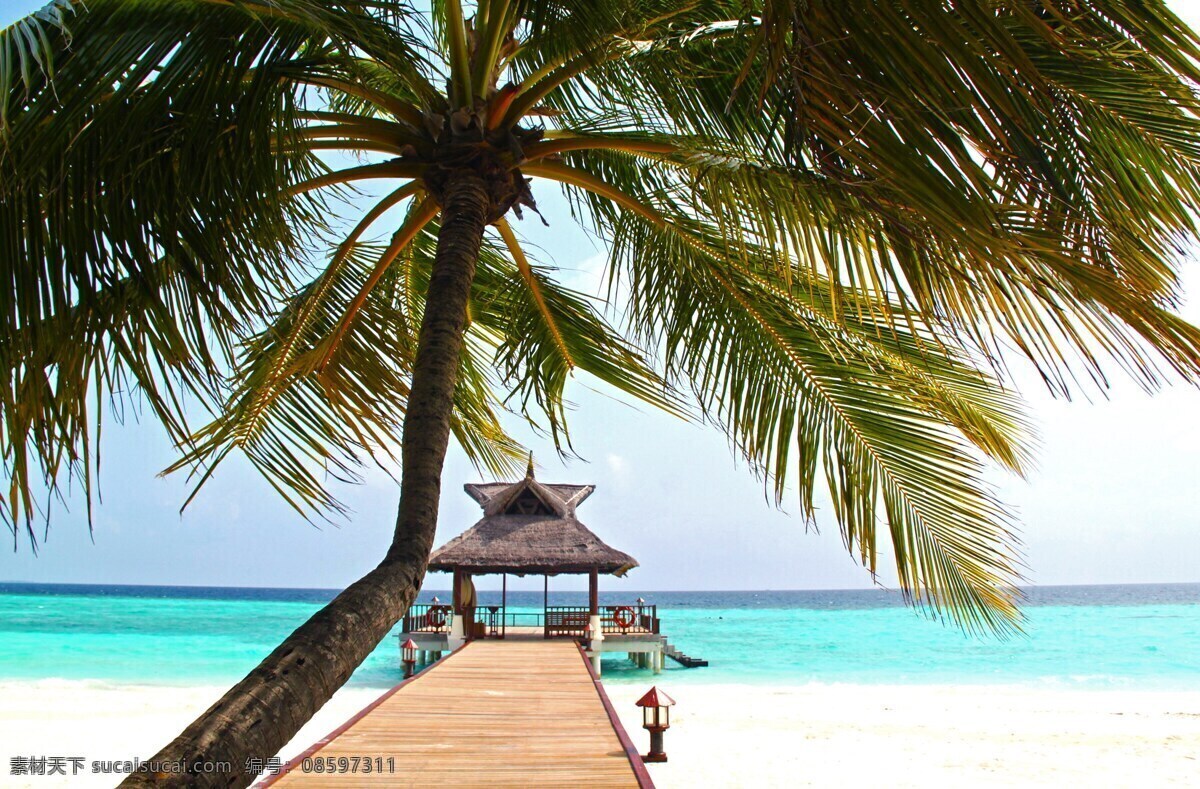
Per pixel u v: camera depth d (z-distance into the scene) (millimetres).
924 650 33625
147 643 33500
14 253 2281
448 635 18906
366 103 4914
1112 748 12539
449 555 18125
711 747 12312
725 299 4754
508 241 4438
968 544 4445
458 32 3363
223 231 2572
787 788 10070
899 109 2033
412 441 2586
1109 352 2543
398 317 4914
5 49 1987
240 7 2455
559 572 18734
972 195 2119
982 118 1998
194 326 2609
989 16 1852
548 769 5016
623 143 3561
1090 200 2504
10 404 2455
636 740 12852
